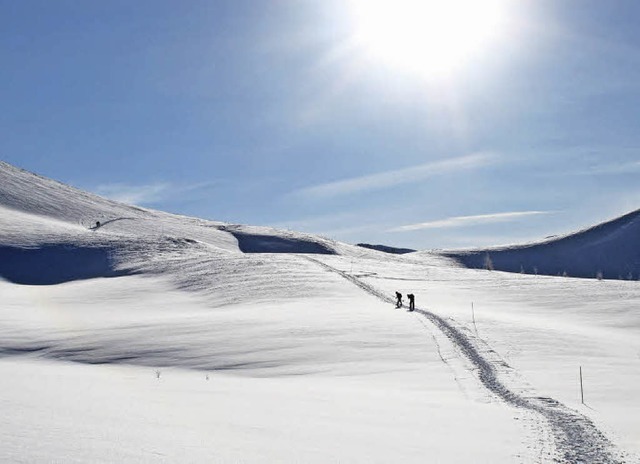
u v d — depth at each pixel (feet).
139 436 42.29
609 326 144.77
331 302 170.60
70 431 41.65
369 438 48.73
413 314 146.10
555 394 75.20
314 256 301.63
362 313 146.10
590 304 174.50
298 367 97.66
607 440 51.26
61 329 141.49
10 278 274.77
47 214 497.87
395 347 109.70
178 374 96.63
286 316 142.31
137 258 289.94
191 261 266.98
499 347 109.50
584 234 579.48
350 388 78.79
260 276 219.20
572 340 116.06
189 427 48.19
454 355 103.19
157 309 177.68
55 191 576.20
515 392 76.07
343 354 105.29
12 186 538.88
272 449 42.42
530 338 117.29
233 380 86.79
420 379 86.63
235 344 115.03
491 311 162.71
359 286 204.64
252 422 52.70
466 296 195.62
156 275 243.19
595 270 524.11
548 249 565.53
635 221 578.66
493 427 55.47
